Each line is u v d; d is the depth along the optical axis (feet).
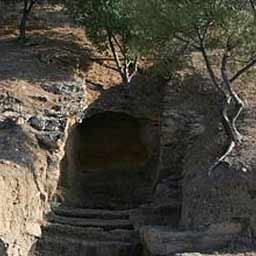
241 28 55.06
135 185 78.23
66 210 61.52
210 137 61.87
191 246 49.37
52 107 69.51
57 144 61.82
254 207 50.16
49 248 54.29
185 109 71.10
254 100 67.67
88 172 83.87
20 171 54.19
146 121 84.84
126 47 78.48
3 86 71.97
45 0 100.37
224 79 58.85
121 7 70.59
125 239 55.93
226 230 49.98
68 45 88.43
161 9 57.16
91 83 82.02
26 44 87.86
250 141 57.11
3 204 48.75
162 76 77.92
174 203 60.39
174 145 68.85
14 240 48.55
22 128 61.82
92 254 54.49
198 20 55.98
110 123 89.66
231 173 52.11
